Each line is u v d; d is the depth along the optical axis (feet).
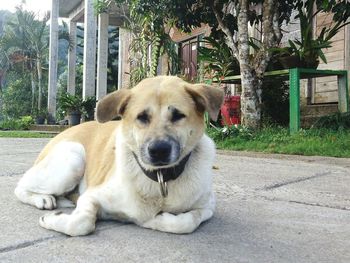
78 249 2.05
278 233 2.41
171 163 2.32
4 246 2.09
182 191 2.43
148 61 12.68
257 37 11.35
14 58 32.63
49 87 23.12
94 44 18.47
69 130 3.24
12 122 21.40
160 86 2.50
